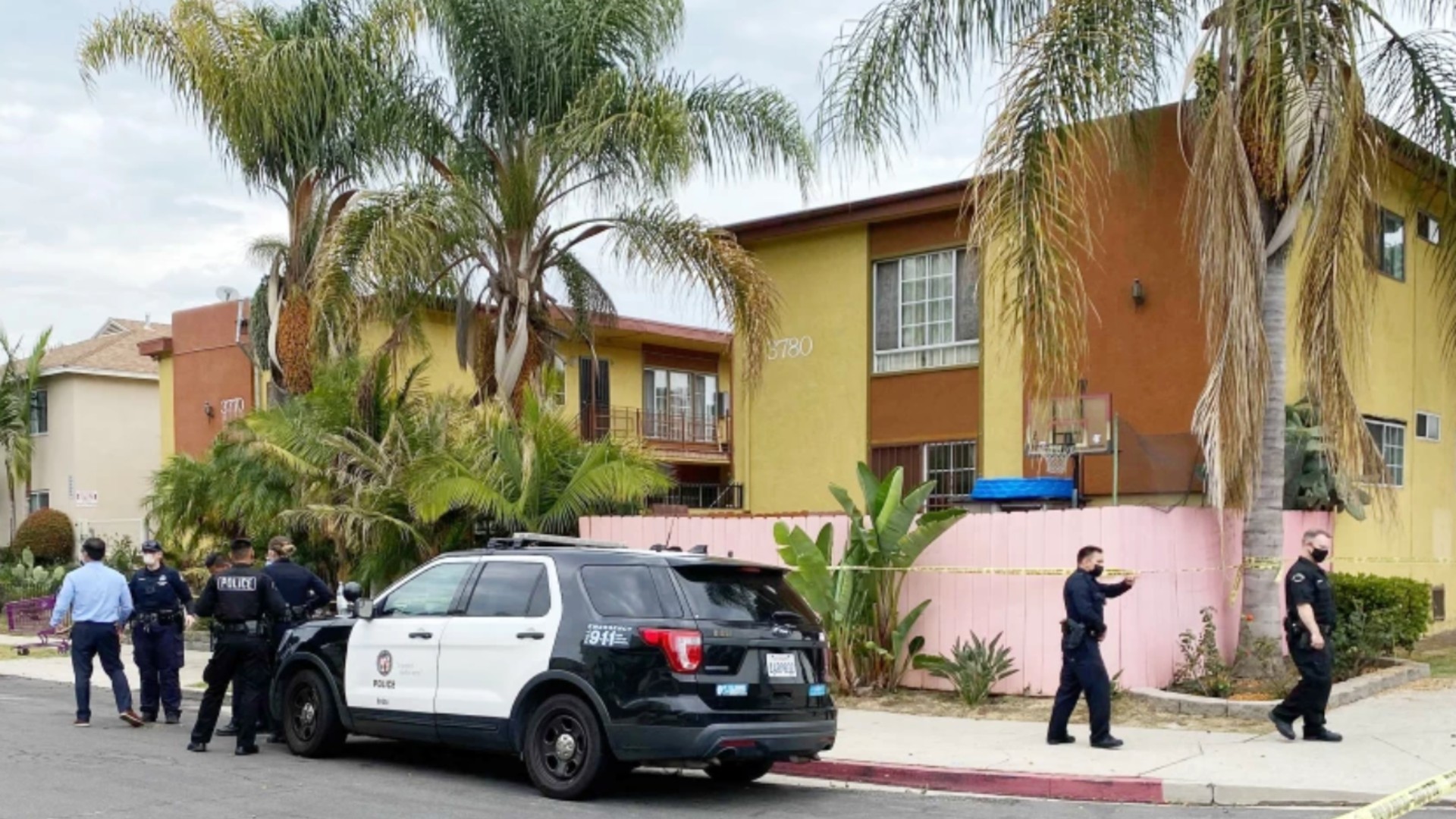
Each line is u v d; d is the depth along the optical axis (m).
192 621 22.72
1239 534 14.34
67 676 18.30
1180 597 13.52
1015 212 12.97
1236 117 12.84
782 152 19.14
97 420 38.34
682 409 36.44
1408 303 19.42
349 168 20.17
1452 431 20.94
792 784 10.41
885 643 13.97
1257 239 12.45
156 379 39.31
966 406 18.78
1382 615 14.95
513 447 17.03
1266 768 9.90
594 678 9.27
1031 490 16.28
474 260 18.69
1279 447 13.37
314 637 11.38
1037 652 13.30
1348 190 13.11
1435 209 18.12
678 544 16.12
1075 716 12.52
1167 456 16.02
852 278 20.30
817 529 15.19
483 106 18.80
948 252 19.25
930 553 14.06
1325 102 12.57
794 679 9.49
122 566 29.66
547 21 18.69
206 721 11.71
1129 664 12.75
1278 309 13.39
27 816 8.79
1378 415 18.36
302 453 18.16
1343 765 9.98
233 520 21.27
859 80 14.38
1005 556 13.55
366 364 18.98
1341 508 16.27
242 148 19.72
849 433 20.17
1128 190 17.12
